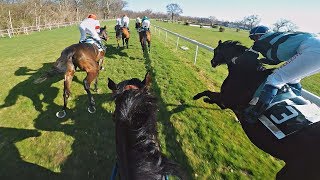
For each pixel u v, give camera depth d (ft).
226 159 12.20
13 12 90.99
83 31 19.13
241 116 9.19
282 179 7.25
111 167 11.64
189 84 22.38
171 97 18.92
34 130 14.62
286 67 7.49
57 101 18.28
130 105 5.67
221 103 11.23
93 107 16.38
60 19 121.70
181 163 11.95
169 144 13.30
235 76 9.55
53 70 15.81
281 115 7.67
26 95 19.45
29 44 50.67
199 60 37.24
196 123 15.28
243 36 120.16
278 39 8.16
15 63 31.01
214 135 14.14
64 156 12.37
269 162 12.24
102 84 21.79
